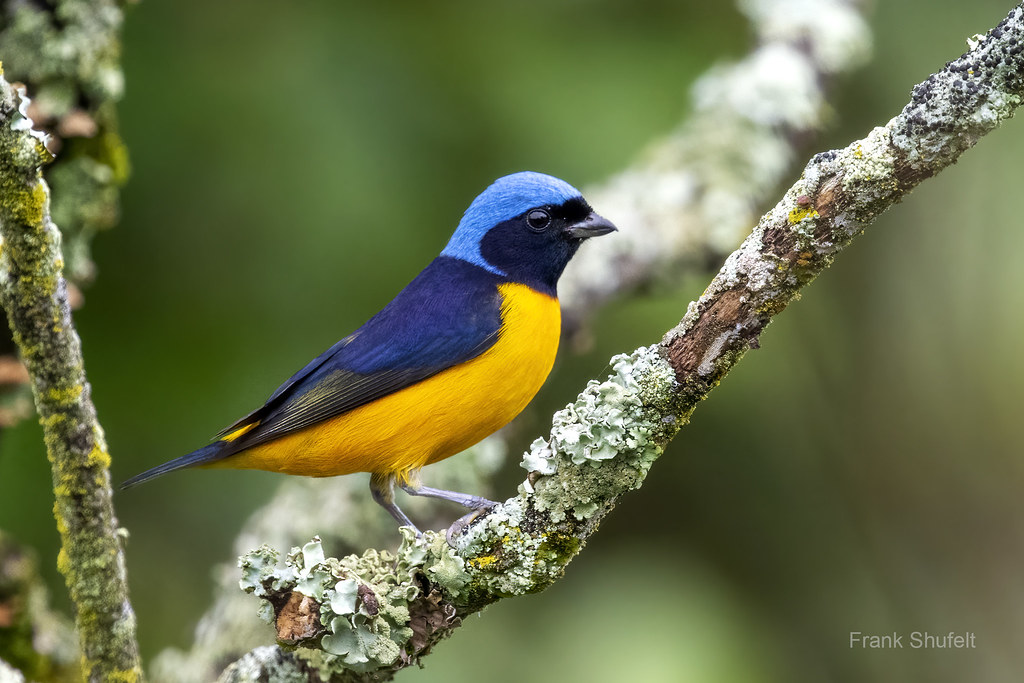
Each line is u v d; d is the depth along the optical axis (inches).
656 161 454.9
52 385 227.5
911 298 552.7
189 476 454.9
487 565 237.0
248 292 425.4
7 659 315.3
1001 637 505.7
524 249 361.4
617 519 509.0
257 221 422.9
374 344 340.8
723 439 514.0
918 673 500.1
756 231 217.6
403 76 435.5
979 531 528.1
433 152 431.5
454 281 355.9
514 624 436.8
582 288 421.1
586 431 232.4
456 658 422.6
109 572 242.1
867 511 535.8
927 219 551.2
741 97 466.9
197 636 363.6
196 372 423.8
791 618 507.5
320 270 422.3
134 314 423.8
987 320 546.3
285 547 378.0
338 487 392.8
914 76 512.7
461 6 453.4
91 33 331.0
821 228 211.5
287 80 426.3
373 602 228.7
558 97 442.9
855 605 514.6
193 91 423.8
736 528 513.3
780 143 464.1
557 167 438.9
